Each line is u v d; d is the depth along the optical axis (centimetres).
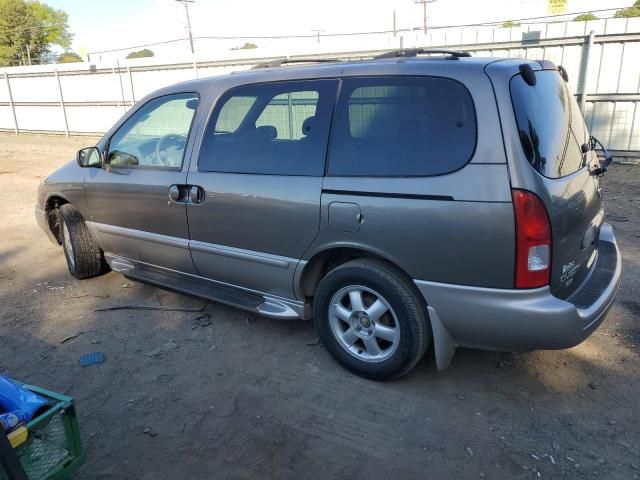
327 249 330
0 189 1056
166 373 356
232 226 372
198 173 387
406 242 297
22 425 214
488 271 279
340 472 265
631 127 1069
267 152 355
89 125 2067
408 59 320
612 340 379
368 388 332
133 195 430
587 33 1060
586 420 297
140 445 289
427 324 310
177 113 415
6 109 2369
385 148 307
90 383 347
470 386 331
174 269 431
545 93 315
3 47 7019
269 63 404
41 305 468
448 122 288
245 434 295
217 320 429
